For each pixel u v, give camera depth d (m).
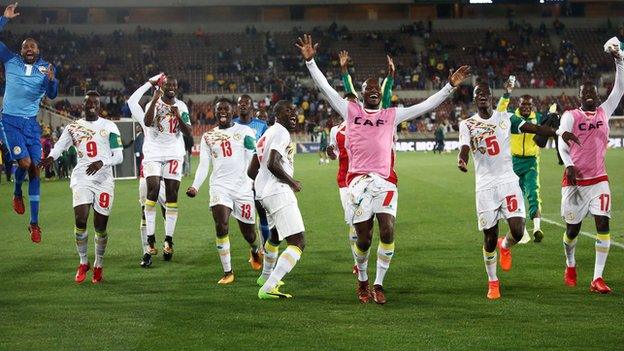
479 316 13.41
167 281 16.89
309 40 14.84
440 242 21.70
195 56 94.50
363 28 101.25
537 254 19.56
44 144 51.22
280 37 98.81
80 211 16.66
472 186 38.91
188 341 12.00
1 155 45.44
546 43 98.56
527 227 24.39
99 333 12.52
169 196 19.62
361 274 14.68
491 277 14.93
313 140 81.00
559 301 14.49
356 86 89.81
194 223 26.67
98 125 16.89
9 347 11.77
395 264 18.55
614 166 50.78
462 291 15.52
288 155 15.25
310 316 13.53
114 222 27.19
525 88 90.12
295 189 14.64
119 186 43.12
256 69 92.00
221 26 99.75
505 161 15.15
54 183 47.12
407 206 30.58
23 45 17.42
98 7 98.31
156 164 19.52
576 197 15.55
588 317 13.23
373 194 14.34
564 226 24.48
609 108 15.56
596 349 11.34
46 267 18.73
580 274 17.06
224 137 16.81
